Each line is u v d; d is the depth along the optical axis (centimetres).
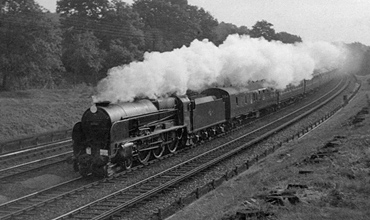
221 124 2784
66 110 3431
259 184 1400
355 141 1805
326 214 950
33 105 3328
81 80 4738
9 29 3541
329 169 1363
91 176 1719
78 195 1446
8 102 3291
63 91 4100
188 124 2273
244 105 3059
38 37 3638
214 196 1382
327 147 1783
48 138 2694
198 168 1731
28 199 1414
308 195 1112
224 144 2314
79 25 5056
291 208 1004
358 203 1003
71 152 2244
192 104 2316
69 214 1218
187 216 1202
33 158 2147
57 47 3981
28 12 3631
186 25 6225
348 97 4838
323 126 2903
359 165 1375
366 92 5147
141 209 1301
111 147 1661
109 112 1686
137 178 1662
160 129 2036
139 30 5400
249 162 1852
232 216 1021
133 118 1792
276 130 2734
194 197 1391
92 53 4522
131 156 1758
